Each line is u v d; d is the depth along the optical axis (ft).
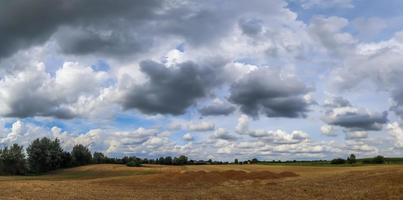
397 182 146.61
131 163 469.98
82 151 516.73
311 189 154.71
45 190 157.69
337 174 215.51
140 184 206.39
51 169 490.08
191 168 345.72
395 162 373.81
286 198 134.00
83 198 137.90
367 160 398.21
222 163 538.06
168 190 173.47
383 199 119.75
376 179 163.32
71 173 426.10
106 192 159.94
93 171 418.72
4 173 442.50
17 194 142.00
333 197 130.11
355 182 166.20
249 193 150.61
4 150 447.83
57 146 495.00
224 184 195.00
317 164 423.23
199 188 183.21
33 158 475.31
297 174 257.75
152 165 495.41
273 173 254.47
